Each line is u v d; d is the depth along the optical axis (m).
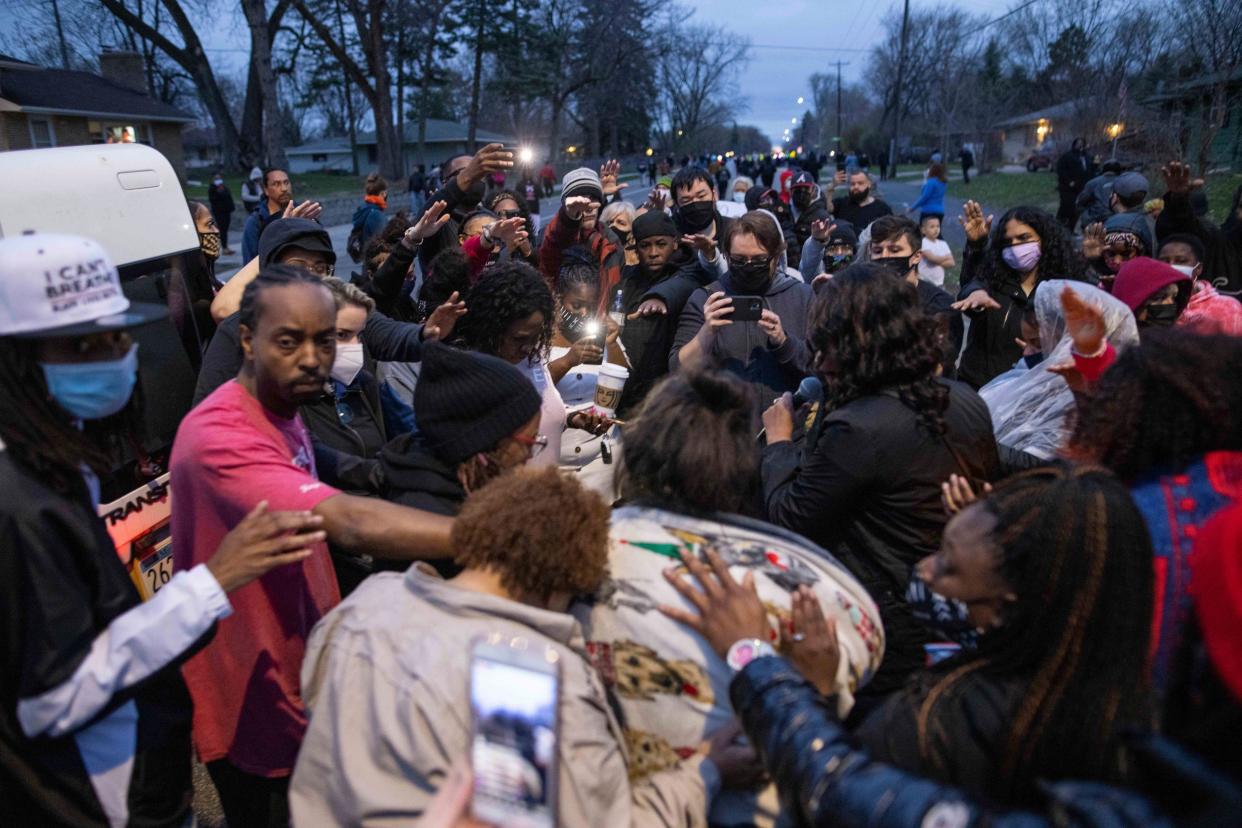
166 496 3.29
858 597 1.69
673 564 1.62
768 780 1.59
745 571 1.60
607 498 2.24
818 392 3.44
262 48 31.06
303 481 2.11
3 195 2.87
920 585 1.89
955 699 1.37
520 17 53.72
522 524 1.52
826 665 1.56
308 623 2.42
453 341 3.11
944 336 2.34
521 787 1.22
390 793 1.39
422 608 1.55
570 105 78.19
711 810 1.63
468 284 4.15
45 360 1.62
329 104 73.62
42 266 1.58
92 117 27.11
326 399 3.25
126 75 33.91
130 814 1.85
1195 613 1.09
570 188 5.23
